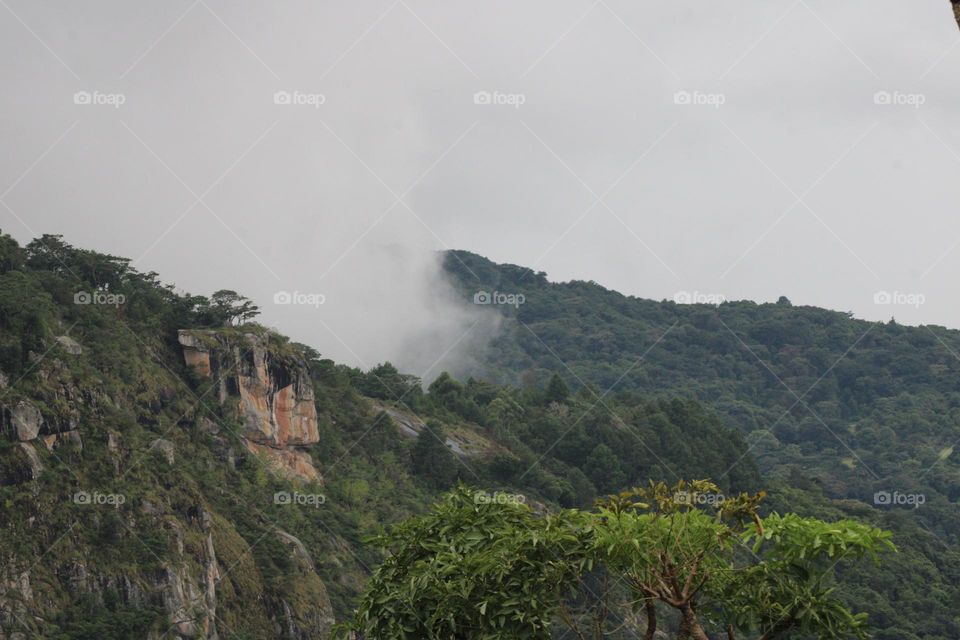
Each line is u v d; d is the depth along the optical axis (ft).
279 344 429.38
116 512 327.06
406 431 460.14
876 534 39.78
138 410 373.81
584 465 459.32
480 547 45.09
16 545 302.25
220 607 324.80
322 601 347.56
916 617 337.31
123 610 305.12
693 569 40.24
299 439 418.92
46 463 329.31
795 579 40.63
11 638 279.69
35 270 406.62
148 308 420.77
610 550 40.96
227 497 371.35
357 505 404.77
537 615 41.63
